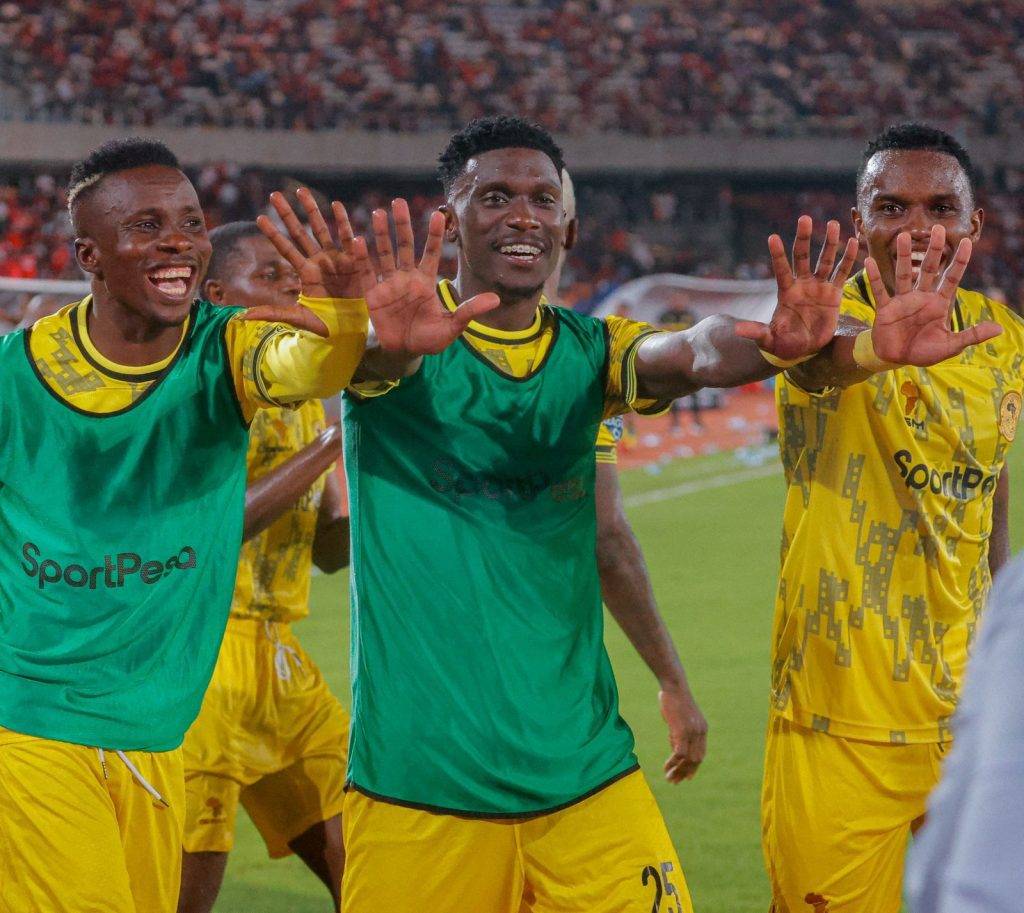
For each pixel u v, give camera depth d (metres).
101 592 2.96
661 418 22.58
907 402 3.27
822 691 3.35
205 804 4.00
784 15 38.34
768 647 8.56
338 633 9.10
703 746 3.64
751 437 20.64
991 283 34.25
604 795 3.04
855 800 3.35
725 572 11.01
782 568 3.44
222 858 4.04
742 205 35.31
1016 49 39.38
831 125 34.44
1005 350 3.39
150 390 2.96
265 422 4.09
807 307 2.56
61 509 2.95
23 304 11.46
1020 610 1.15
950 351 2.49
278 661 4.10
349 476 3.08
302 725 4.13
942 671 3.36
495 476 2.99
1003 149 35.56
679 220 34.44
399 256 2.58
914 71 37.75
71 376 2.96
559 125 32.66
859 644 3.32
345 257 2.62
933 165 3.29
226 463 3.05
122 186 2.88
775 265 2.56
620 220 34.03
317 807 4.15
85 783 2.95
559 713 3.00
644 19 37.34
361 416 3.01
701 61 36.06
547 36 35.88
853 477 3.31
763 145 33.44
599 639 3.13
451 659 2.96
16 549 2.98
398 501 2.99
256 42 32.78
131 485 2.96
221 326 3.03
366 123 30.95
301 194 2.62
